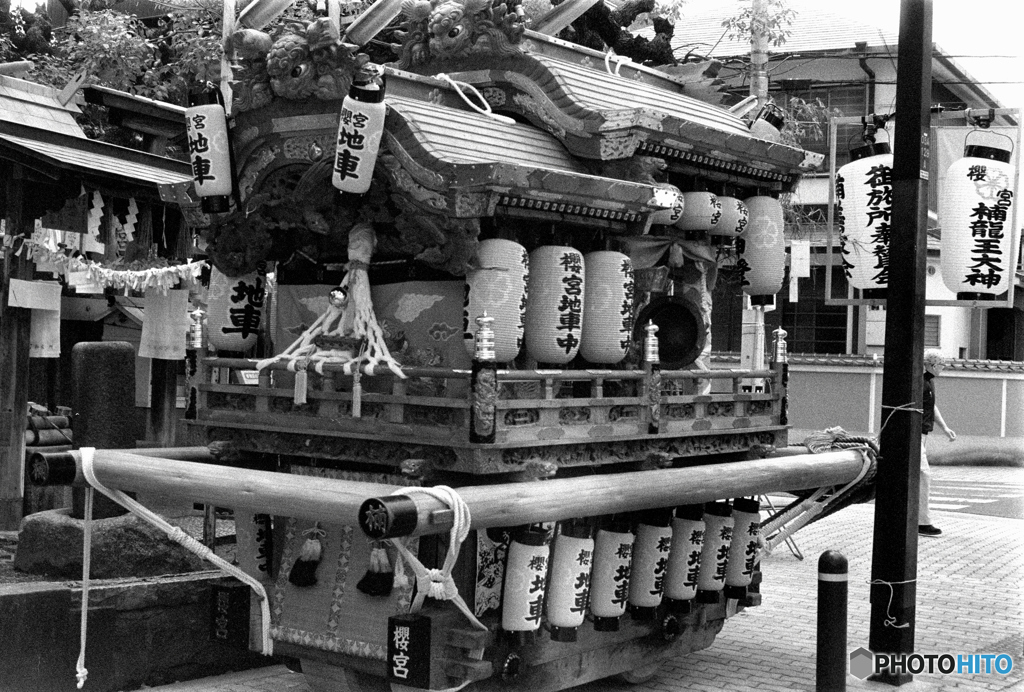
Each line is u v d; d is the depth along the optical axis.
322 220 5.55
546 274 5.54
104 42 12.84
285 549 5.75
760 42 15.30
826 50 22.59
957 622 8.28
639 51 9.21
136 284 8.86
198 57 12.22
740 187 7.15
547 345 5.54
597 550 5.75
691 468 5.87
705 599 6.55
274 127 5.43
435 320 5.57
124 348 7.57
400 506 4.19
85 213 9.38
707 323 7.02
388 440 5.18
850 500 7.21
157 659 6.55
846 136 23.42
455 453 4.91
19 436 8.82
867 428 22.50
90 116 12.91
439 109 5.58
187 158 10.42
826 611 5.98
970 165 7.00
